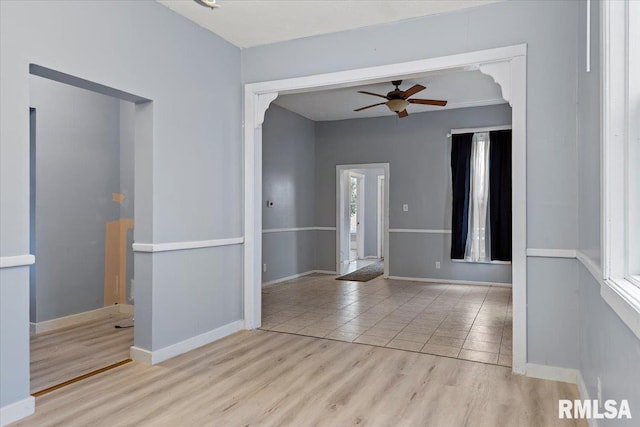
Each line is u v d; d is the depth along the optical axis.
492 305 5.09
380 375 2.90
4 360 2.23
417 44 3.32
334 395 2.59
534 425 2.23
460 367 3.05
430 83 5.30
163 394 2.59
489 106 6.38
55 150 4.03
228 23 3.50
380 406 2.45
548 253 2.84
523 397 2.56
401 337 3.79
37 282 3.87
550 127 2.85
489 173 6.32
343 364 3.11
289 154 7.04
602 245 1.64
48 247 3.97
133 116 4.53
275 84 3.86
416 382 2.78
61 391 2.62
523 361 2.91
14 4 2.29
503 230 6.24
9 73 2.26
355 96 6.00
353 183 10.35
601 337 1.86
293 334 3.88
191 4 3.18
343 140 7.52
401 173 7.02
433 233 6.79
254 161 4.02
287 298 5.52
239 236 4.00
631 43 1.54
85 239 4.30
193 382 2.77
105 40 2.77
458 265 6.63
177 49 3.32
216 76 3.71
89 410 2.38
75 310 4.21
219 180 3.74
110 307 4.54
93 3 2.70
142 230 3.15
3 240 2.23
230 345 3.54
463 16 3.15
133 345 3.26
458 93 5.75
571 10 2.80
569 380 2.79
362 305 5.10
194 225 3.47
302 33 3.67
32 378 2.83
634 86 1.53
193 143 3.46
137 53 2.99
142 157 3.15
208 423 2.24
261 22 3.46
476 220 6.43
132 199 4.53
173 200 3.27
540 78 2.88
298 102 6.36
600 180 1.75
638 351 1.19
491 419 2.30
